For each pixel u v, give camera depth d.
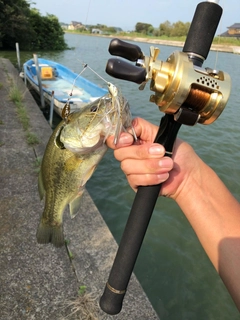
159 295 0.83
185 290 0.85
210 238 0.30
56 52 6.66
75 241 0.74
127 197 1.27
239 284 0.26
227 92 0.21
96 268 0.67
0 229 0.77
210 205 0.31
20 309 0.57
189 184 0.33
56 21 7.00
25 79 2.83
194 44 0.23
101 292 0.61
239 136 2.03
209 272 0.91
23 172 1.07
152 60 0.22
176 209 1.18
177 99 0.21
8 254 0.69
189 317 0.77
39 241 0.50
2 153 1.20
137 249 0.27
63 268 0.67
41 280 0.63
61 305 0.58
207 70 0.22
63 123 0.38
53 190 0.44
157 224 1.10
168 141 0.27
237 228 0.29
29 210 0.86
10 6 6.10
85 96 2.43
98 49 7.38
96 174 1.42
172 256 0.96
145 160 0.27
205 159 1.66
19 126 1.52
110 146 0.32
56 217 0.46
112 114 0.33
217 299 0.83
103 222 0.82
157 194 0.28
